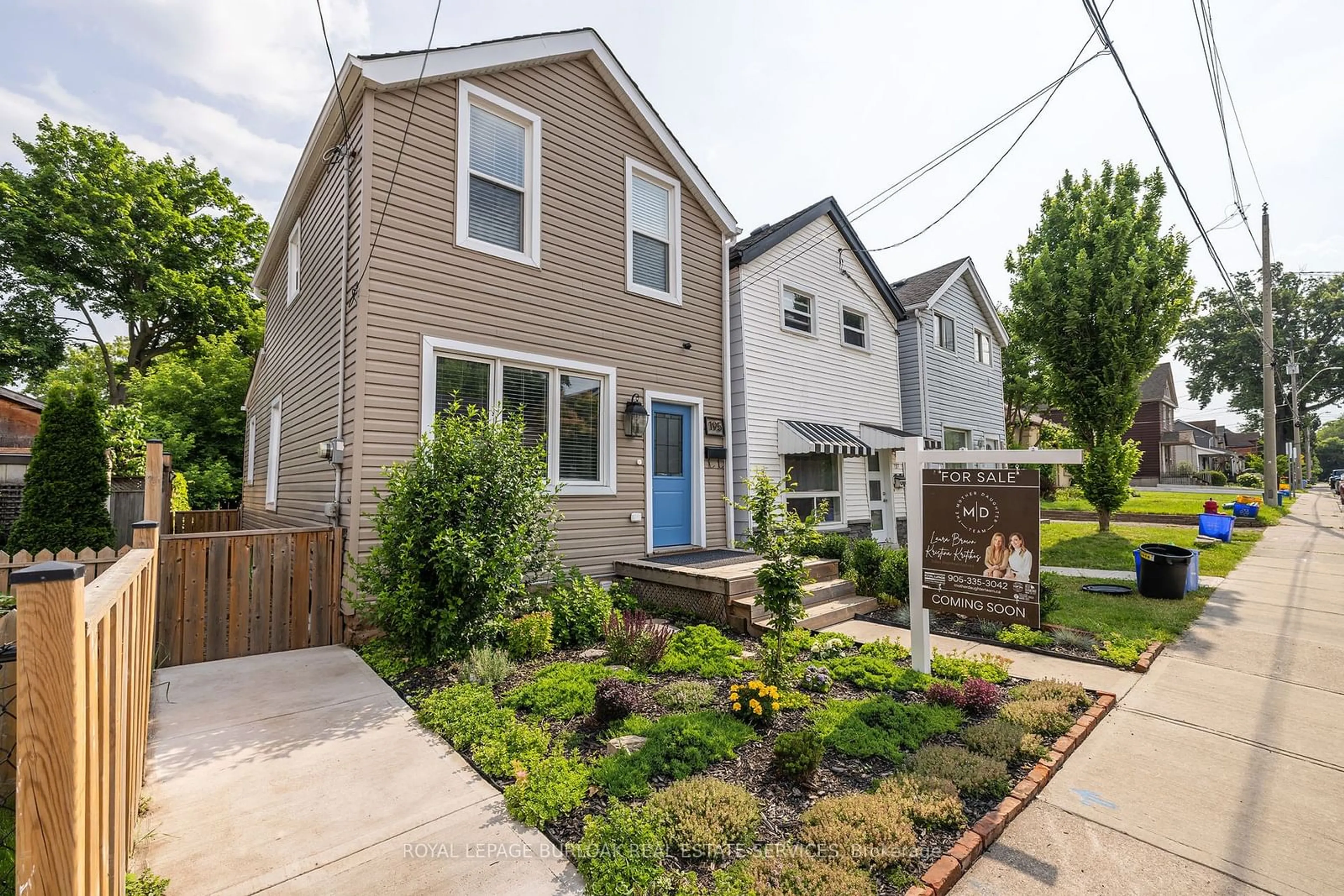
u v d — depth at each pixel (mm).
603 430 7887
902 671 4973
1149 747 3797
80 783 1346
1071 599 7551
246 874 2510
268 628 5699
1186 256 12938
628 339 8242
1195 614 6824
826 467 11422
